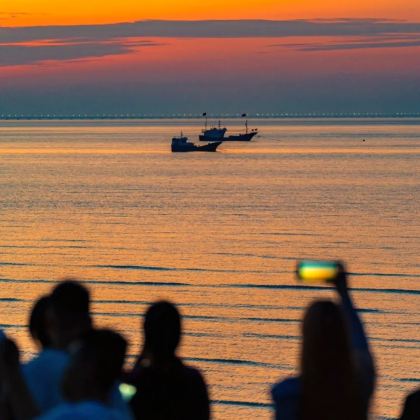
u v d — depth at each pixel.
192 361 103.44
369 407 15.95
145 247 199.25
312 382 14.77
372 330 119.38
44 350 17.53
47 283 155.00
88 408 13.34
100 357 13.62
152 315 19.02
